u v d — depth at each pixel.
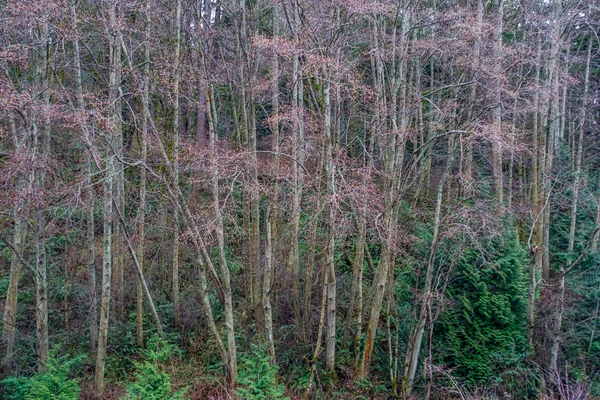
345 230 8.65
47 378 7.20
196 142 11.23
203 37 10.56
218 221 8.54
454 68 11.27
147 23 9.75
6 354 8.70
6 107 7.21
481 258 9.22
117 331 10.59
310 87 9.20
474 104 9.57
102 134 7.63
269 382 7.57
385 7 8.64
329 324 9.58
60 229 9.86
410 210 11.16
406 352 9.89
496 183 11.34
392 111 9.15
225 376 9.05
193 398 8.66
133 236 10.16
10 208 8.18
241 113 11.02
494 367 9.10
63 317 10.86
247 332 10.59
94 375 9.31
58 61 10.08
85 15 9.30
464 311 9.30
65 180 9.60
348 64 9.48
